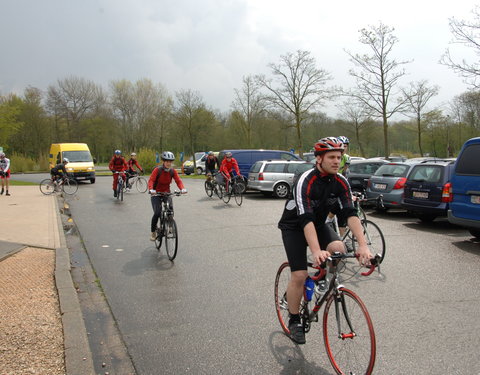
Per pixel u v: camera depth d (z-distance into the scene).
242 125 36.38
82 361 3.30
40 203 14.36
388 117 22.55
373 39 21.53
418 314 4.39
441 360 3.42
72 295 4.81
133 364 3.43
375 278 5.66
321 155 3.17
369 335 2.79
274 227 9.73
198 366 3.38
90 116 54.19
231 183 14.17
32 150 51.09
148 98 52.75
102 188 21.44
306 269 3.39
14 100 51.50
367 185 11.84
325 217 3.40
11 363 3.27
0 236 8.34
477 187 7.53
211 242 8.13
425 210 9.67
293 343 3.75
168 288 5.38
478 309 4.52
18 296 4.83
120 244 8.08
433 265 6.31
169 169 7.19
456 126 39.25
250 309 4.60
